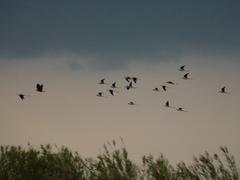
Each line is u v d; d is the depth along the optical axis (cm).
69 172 2494
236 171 2198
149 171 2333
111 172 2375
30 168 2678
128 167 2364
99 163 2422
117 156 2400
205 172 2238
